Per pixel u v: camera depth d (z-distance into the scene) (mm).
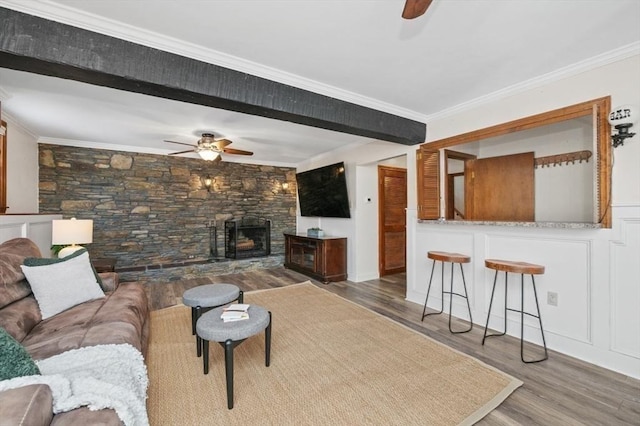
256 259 5914
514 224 2734
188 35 1943
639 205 2072
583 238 2354
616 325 2188
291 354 2418
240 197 6262
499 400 1835
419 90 2846
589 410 1757
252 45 2066
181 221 5609
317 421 1657
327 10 1708
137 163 5180
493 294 2859
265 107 2428
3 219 2674
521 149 3881
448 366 2234
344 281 5051
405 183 5746
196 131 4164
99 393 1133
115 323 1932
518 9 1707
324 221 5926
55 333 1784
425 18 1782
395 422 1647
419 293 3781
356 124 3021
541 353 2469
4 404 847
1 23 1584
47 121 3689
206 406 1775
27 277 2131
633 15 1766
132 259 5156
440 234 3506
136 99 2967
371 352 2457
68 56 1717
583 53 2203
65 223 3084
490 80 2645
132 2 1634
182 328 2963
